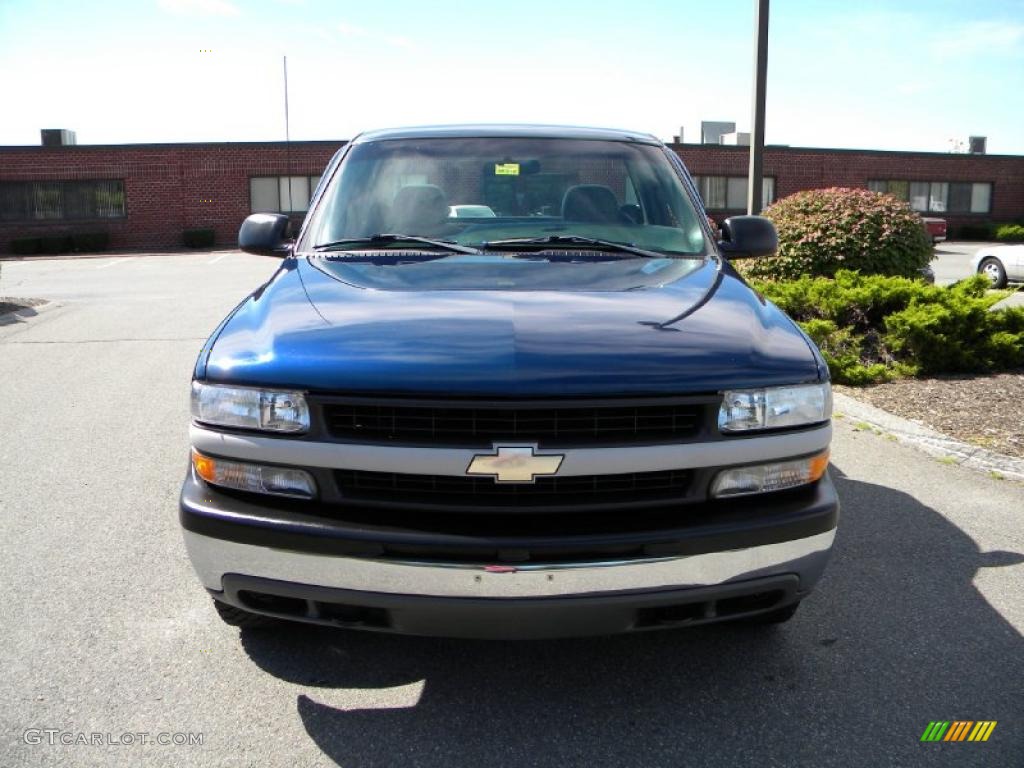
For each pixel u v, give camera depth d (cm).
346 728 269
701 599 250
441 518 246
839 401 652
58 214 3162
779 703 282
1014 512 445
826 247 902
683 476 254
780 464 260
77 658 309
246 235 397
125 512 451
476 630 247
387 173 397
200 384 265
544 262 339
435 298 293
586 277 320
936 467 515
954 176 3625
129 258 2698
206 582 267
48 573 378
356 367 249
